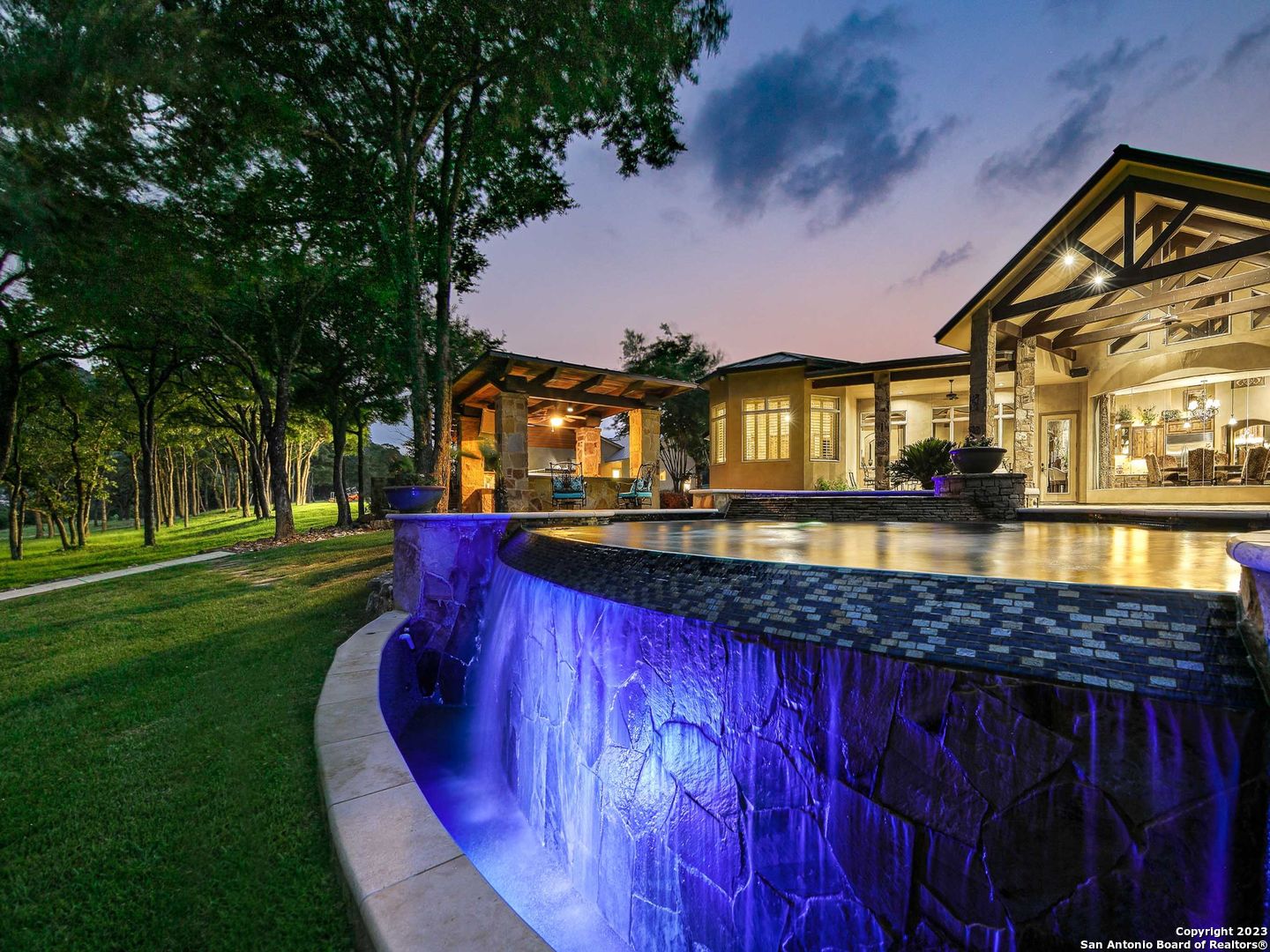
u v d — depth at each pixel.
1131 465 11.50
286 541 13.93
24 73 6.41
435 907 1.63
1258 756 0.96
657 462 14.37
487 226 13.69
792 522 5.80
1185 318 8.70
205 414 23.08
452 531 5.08
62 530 18.83
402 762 2.56
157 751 2.84
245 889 1.88
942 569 1.71
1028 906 1.14
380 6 8.26
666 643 1.92
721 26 10.42
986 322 8.49
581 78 8.98
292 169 10.36
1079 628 1.21
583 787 2.38
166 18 6.89
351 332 16.97
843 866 1.41
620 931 2.13
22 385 15.02
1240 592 1.09
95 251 8.78
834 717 1.43
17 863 2.02
